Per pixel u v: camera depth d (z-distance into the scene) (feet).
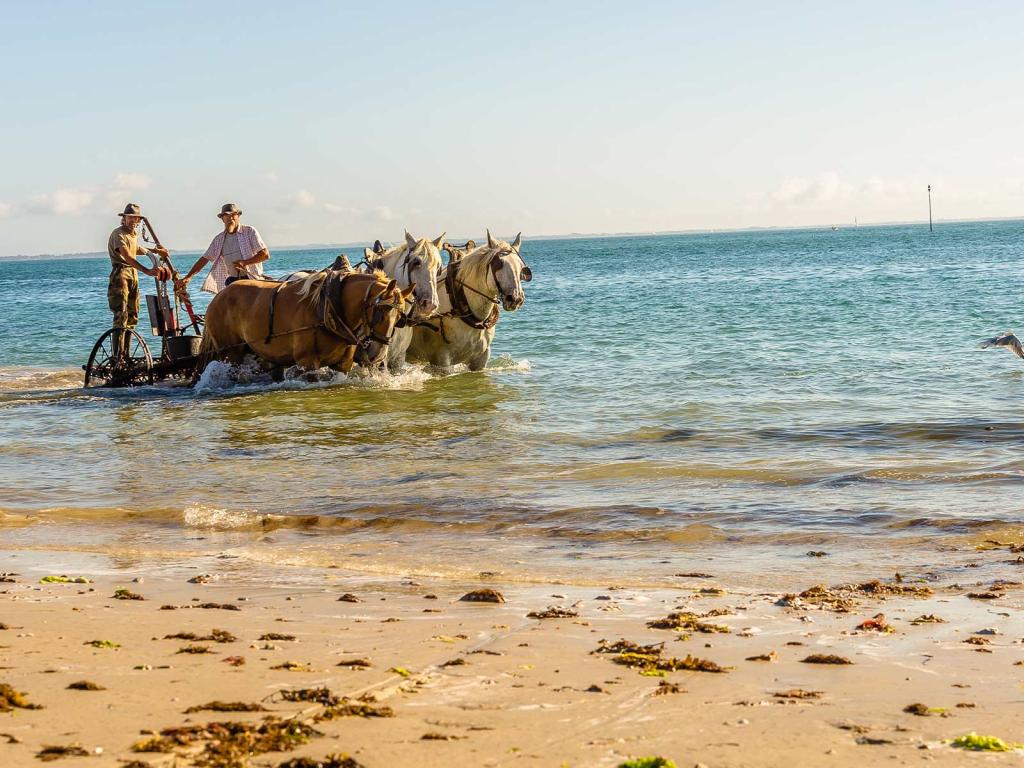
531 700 15.11
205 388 56.39
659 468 36.11
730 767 12.62
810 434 41.96
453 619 20.34
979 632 19.26
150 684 15.62
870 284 161.07
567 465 37.29
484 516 30.68
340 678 16.11
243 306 55.47
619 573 24.71
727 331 87.25
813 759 12.89
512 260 55.11
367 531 29.63
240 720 13.96
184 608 21.24
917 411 46.47
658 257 429.79
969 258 261.65
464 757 12.75
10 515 31.83
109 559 26.68
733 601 21.91
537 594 22.68
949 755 13.07
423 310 52.90
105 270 529.04
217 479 36.63
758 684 16.07
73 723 13.74
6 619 20.15
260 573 24.98
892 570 24.47
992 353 66.33
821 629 19.54
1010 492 31.40
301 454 40.34
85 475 37.83
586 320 104.63
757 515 29.99
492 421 46.24
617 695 15.37
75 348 93.45
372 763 12.51
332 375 55.11
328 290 52.80
